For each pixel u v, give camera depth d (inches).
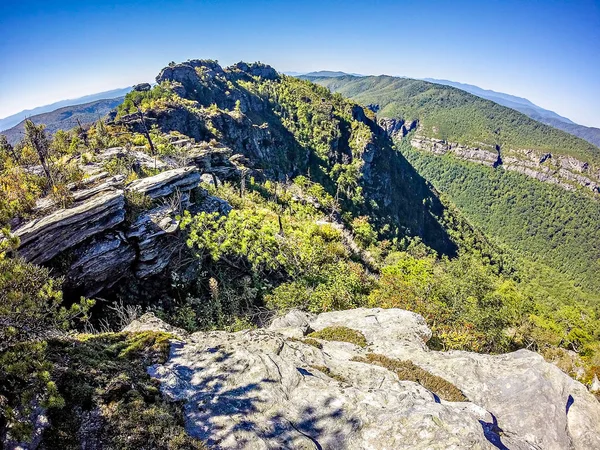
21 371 213.0
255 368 305.3
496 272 6067.9
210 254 897.5
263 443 230.5
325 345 453.1
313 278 948.6
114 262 680.4
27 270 266.7
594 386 513.7
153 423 228.5
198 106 5472.4
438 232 7460.6
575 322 1908.2
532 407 338.3
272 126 7017.7
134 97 4525.1
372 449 242.1
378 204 6579.7
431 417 255.9
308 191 3951.8
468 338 655.8
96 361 271.4
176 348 327.6
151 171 1353.3
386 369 362.9
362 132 7539.4
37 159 1235.2
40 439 199.6
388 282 952.9
